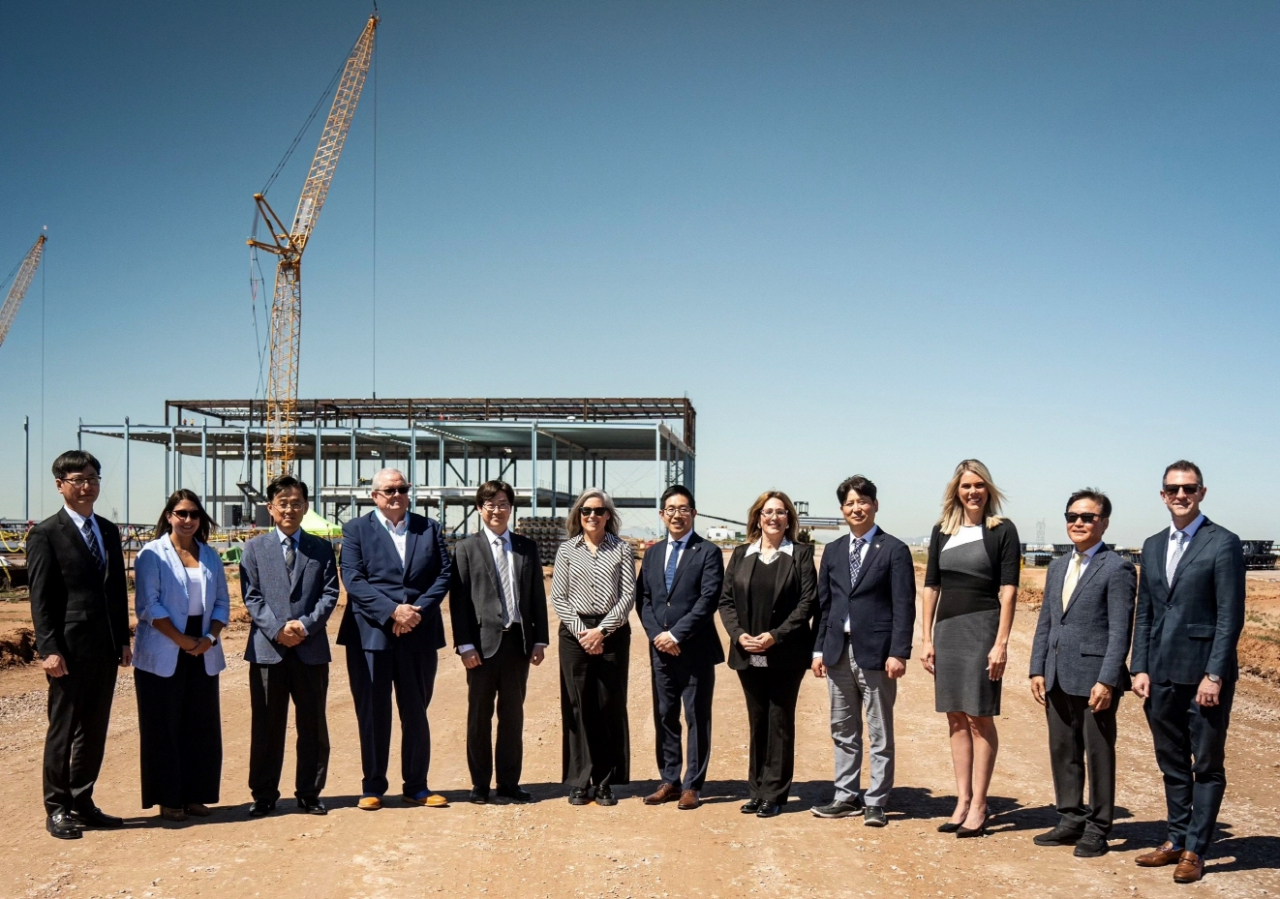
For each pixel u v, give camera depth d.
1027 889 4.68
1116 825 5.82
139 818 5.93
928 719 9.40
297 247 58.69
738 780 7.05
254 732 6.04
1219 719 4.88
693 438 65.38
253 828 5.70
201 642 5.92
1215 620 4.94
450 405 58.72
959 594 5.70
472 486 50.75
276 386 57.78
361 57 58.59
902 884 4.76
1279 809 6.13
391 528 6.40
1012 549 5.65
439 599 6.29
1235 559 4.89
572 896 4.60
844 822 5.90
